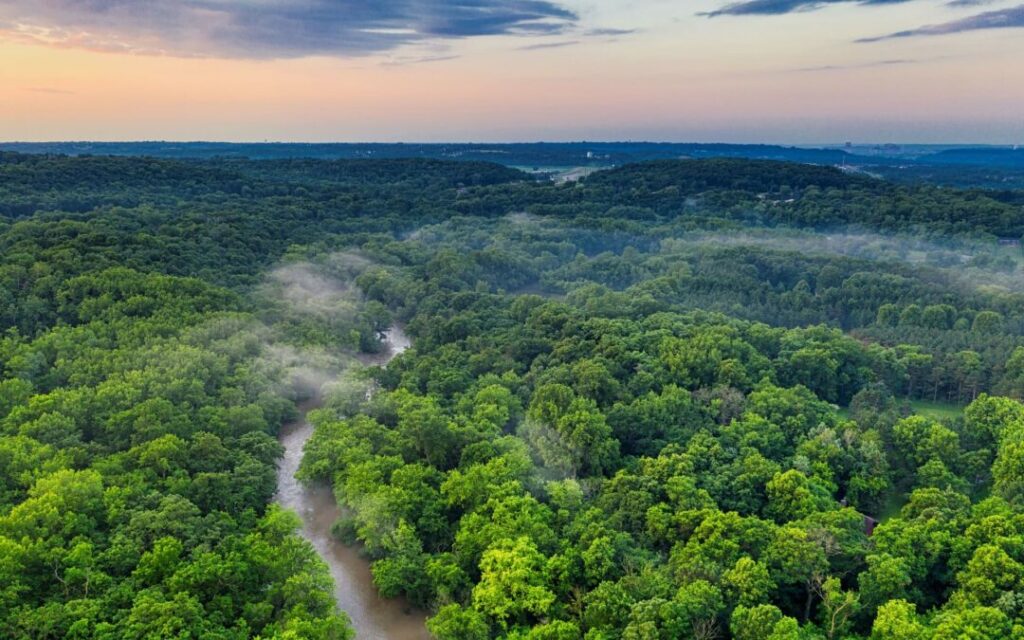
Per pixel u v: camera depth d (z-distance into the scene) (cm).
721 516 11062
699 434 14300
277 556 10431
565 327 19938
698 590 9438
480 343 19950
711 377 17262
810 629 9575
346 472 13112
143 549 10131
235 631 9206
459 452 14125
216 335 18425
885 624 9194
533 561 10388
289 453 15688
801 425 15000
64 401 13950
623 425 14925
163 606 8769
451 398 16825
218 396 15750
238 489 12356
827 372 18125
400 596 11225
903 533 10825
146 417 13438
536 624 10050
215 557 9938
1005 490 12562
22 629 8494
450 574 10644
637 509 11850
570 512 12050
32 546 9588
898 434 14875
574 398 15400
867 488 13288
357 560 12175
